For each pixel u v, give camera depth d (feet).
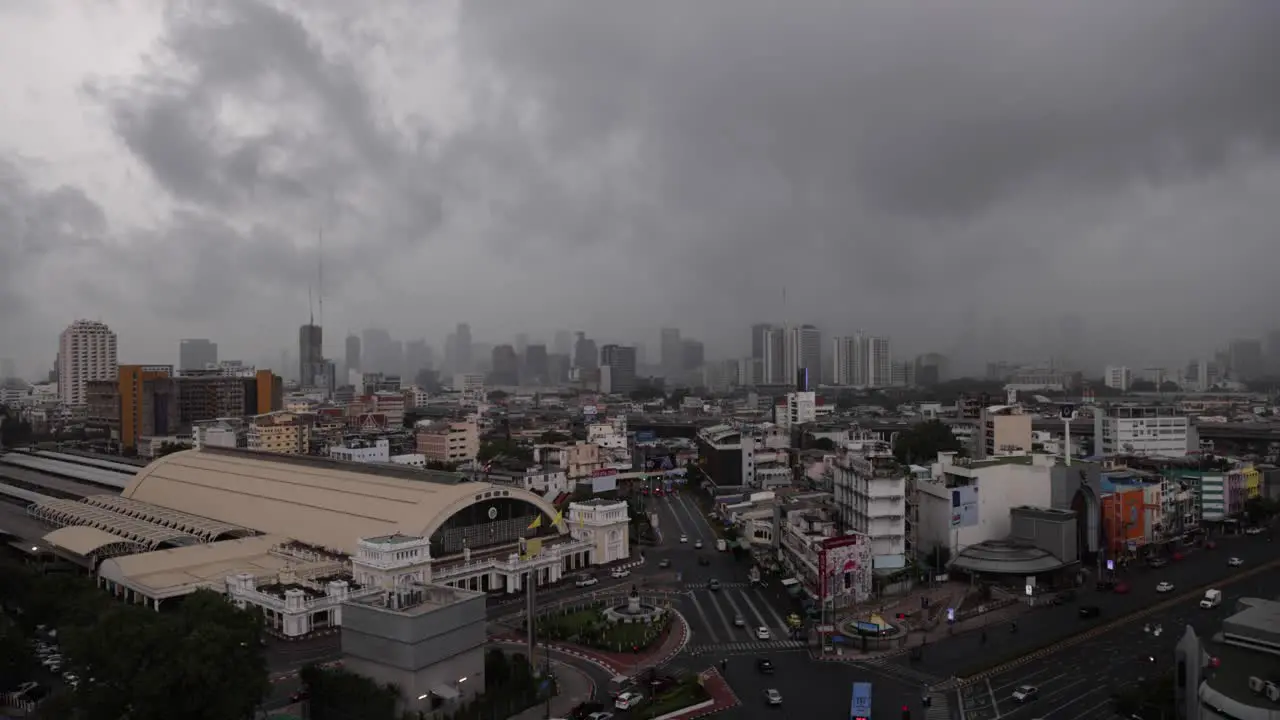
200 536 633.20
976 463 627.46
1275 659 316.19
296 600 450.30
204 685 306.55
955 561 572.92
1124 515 628.69
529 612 385.70
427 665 339.98
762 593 552.00
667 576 600.39
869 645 438.81
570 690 380.17
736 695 371.97
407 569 498.28
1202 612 489.26
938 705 357.61
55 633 452.35
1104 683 379.96
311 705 355.15
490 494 590.96
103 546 580.30
